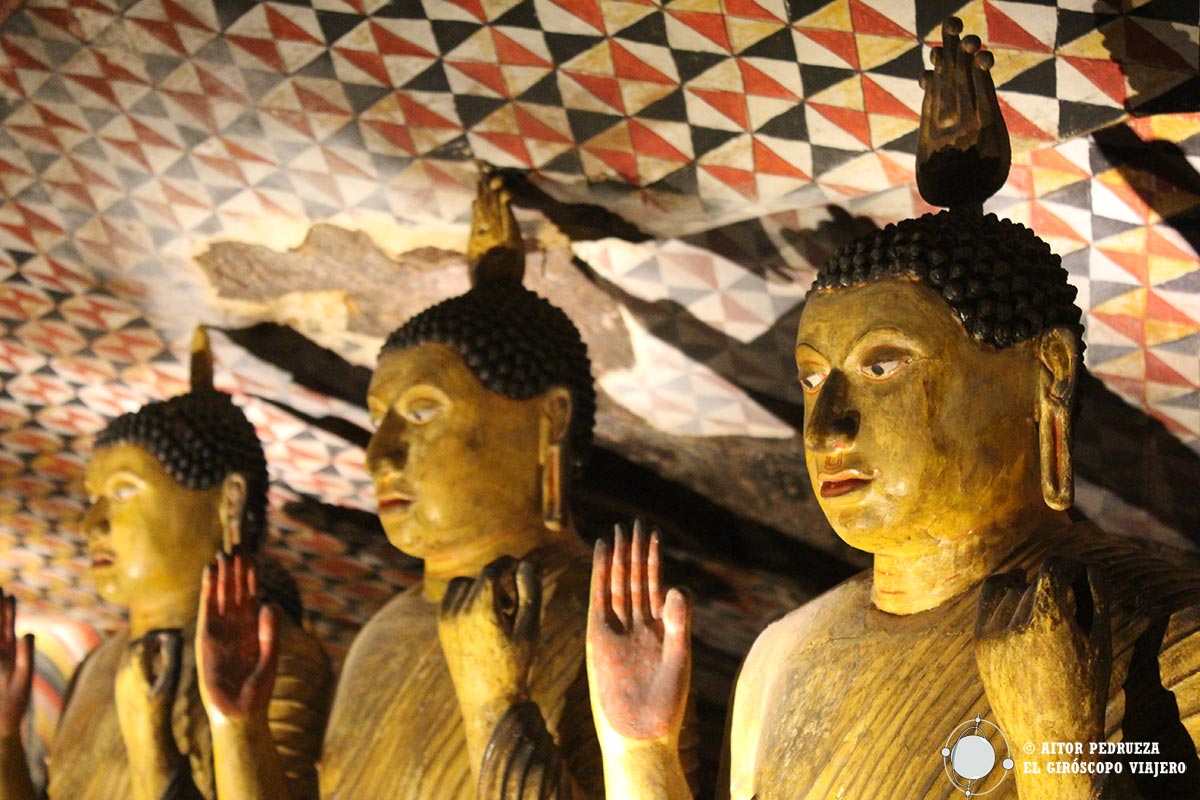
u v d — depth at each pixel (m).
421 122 6.61
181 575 7.54
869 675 4.93
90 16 6.53
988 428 4.91
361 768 6.34
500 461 6.47
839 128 6.00
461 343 6.48
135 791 6.81
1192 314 6.07
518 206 6.88
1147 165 5.70
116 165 7.22
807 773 4.89
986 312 4.91
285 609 8.11
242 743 6.20
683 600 5.12
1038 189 5.96
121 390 8.63
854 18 5.57
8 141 7.21
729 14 5.72
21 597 10.30
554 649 6.08
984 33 5.48
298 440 8.50
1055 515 5.06
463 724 6.14
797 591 7.95
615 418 7.68
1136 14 5.22
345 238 7.26
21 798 7.28
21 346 8.44
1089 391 6.52
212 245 7.50
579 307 7.22
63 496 9.46
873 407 4.92
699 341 7.16
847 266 5.09
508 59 6.21
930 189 5.38
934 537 4.98
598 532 8.15
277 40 6.43
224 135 6.93
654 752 5.04
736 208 6.49
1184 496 6.73
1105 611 4.25
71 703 7.88
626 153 6.44
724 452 7.62
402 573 9.23
